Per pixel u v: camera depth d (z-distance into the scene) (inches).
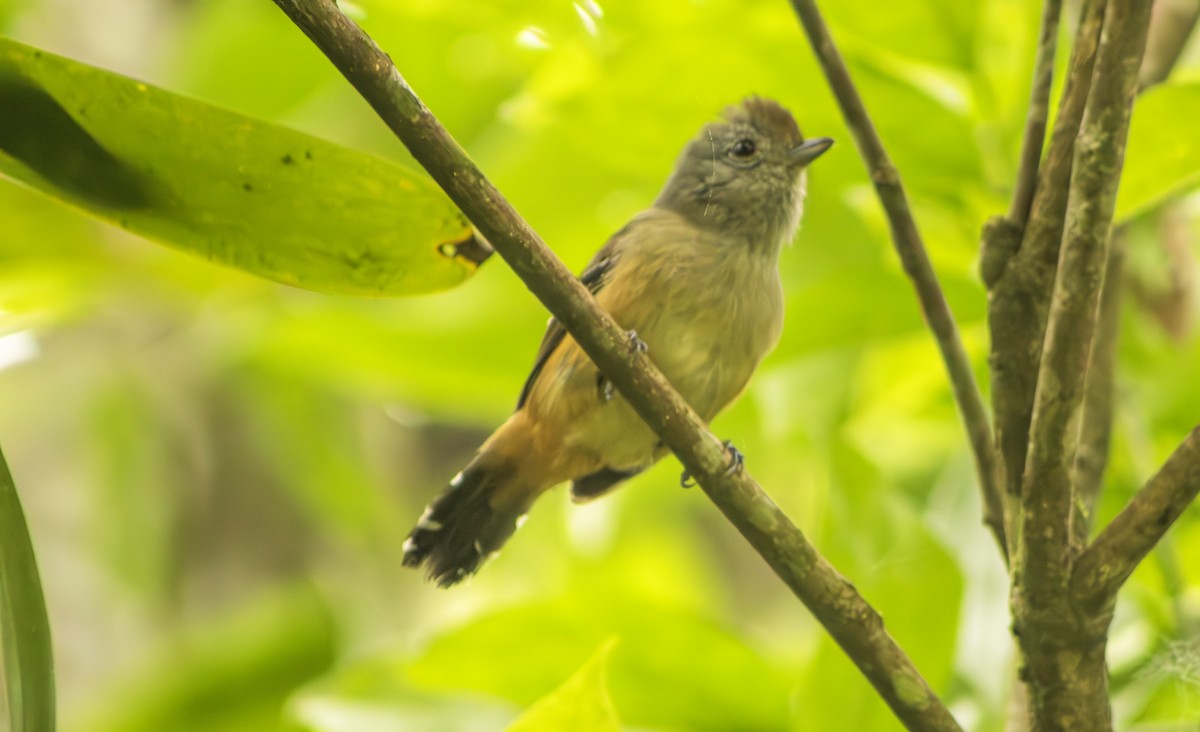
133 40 543.2
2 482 185.5
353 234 214.2
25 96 196.2
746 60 337.1
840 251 407.2
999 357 233.3
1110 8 203.2
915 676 220.4
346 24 194.2
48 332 538.3
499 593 634.2
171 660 377.4
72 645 542.9
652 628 323.0
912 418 430.0
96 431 566.9
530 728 209.2
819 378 406.0
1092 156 204.5
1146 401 343.6
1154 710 295.3
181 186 207.6
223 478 576.4
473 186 203.8
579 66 389.1
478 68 483.5
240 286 440.8
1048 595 211.0
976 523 345.7
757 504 221.5
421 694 354.6
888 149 323.6
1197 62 370.9
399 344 452.4
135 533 561.6
